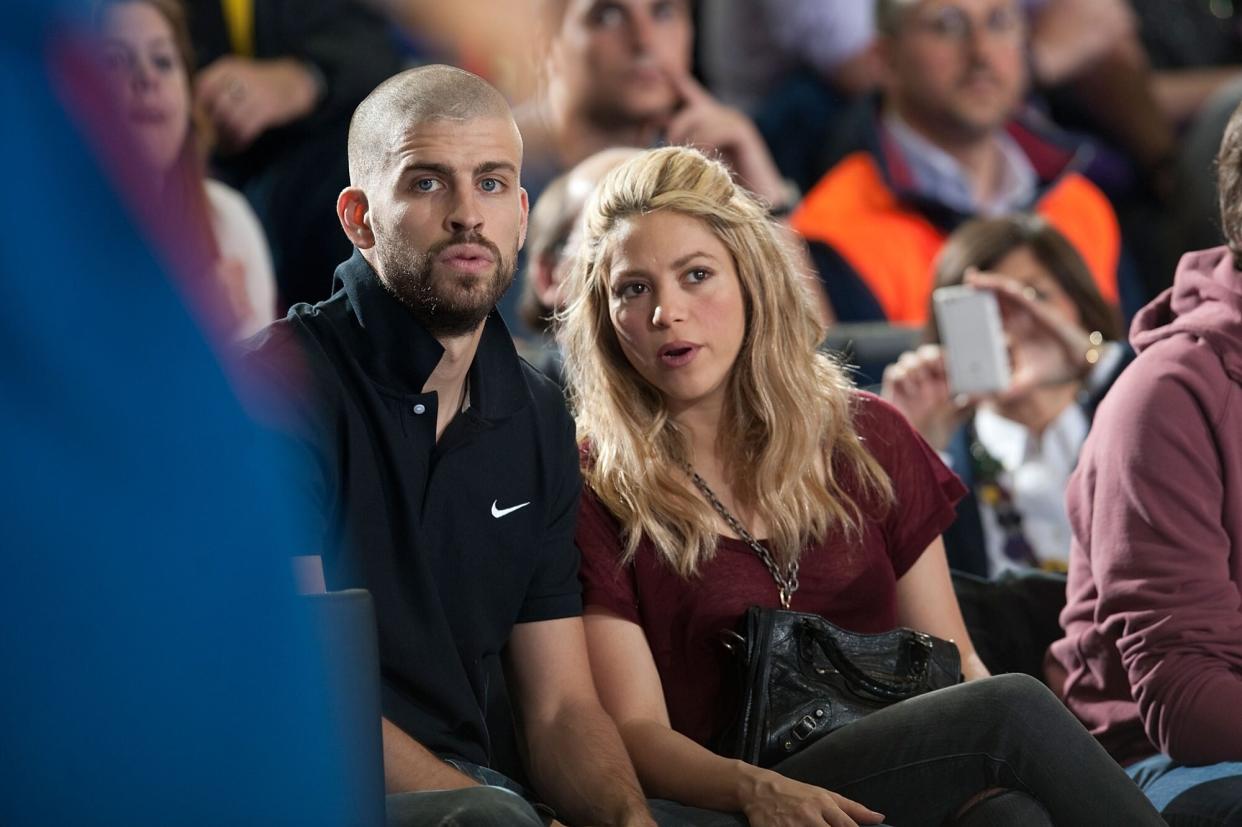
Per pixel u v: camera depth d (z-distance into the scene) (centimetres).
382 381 674
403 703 671
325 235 1362
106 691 268
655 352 759
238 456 274
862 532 782
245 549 275
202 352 271
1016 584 895
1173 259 1738
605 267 776
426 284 666
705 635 751
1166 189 1736
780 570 765
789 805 641
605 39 1483
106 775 270
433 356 673
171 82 1266
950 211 1628
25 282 257
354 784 329
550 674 723
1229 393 775
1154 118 1730
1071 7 1695
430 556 684
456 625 694
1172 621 751
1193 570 757
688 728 755
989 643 873
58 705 266
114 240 262
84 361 260
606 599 751
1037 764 641
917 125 1630
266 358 654
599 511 766
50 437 260
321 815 289
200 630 272
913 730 662
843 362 1144
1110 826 634
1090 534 807
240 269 1310
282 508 283
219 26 1327
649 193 771
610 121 1495
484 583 700
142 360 263
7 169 256
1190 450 766
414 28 1409
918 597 805
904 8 1611
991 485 1142
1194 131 1728
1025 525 1134
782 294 781
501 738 759
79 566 263
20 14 257
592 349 785
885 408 826
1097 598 802
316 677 290
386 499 672
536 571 727
